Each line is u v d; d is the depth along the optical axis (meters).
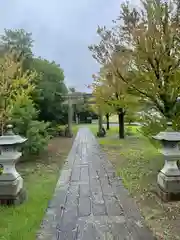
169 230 3.22
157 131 5.65
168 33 5.10
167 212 3.80
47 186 5.39
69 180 5.88
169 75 5.23
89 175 6.35
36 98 11.76
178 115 5.50
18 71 8.55
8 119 7.43
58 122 18.00
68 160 8.59
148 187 5.14
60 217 3.68
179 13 5.12
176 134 4.28
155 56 5.19
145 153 9.36
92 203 4.27
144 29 5.14
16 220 3.59
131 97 6.18
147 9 5.15
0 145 4.10
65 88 18.22
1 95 7.23
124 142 13.22
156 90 5.39
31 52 11.84
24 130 8.23
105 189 5.09
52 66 16.02
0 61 7.62
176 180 4.20
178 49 5.27
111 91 7.27
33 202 4.34
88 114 41.62
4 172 4.22
